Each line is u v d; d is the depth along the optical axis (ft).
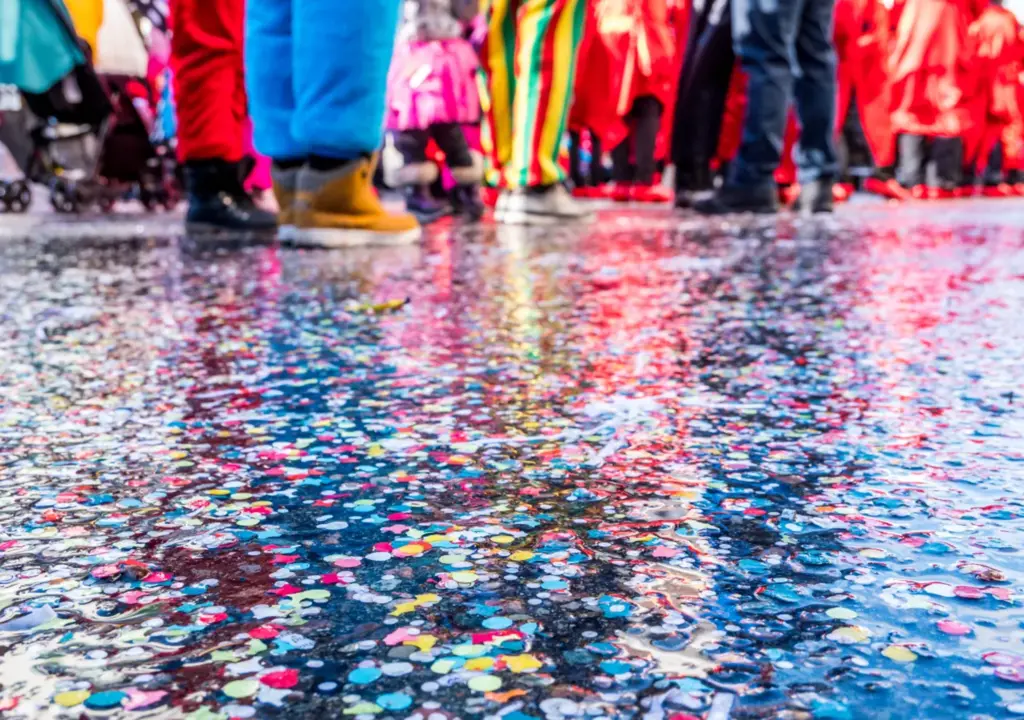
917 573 2.49
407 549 2.69
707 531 2.81
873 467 3.42
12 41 14.83
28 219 19.76
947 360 5.19
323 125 10.86
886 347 5.57
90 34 19.79
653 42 24.99
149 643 2.13
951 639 2.13
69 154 21.93
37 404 4.44
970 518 2.90
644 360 5.26
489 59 16.15
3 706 1.87
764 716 1.81
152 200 23.72
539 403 4.36
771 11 17.94
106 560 2.64
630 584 2.43
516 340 5.84
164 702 1.88
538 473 3.37
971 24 33.30
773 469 3.40
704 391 4.57
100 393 4.64
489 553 2.65
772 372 4.95
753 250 11.32
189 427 4.03
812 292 7.75
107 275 9.39
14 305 7.43
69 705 1.87
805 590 2.39
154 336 6.11
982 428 3.90
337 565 2.58
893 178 31.71
